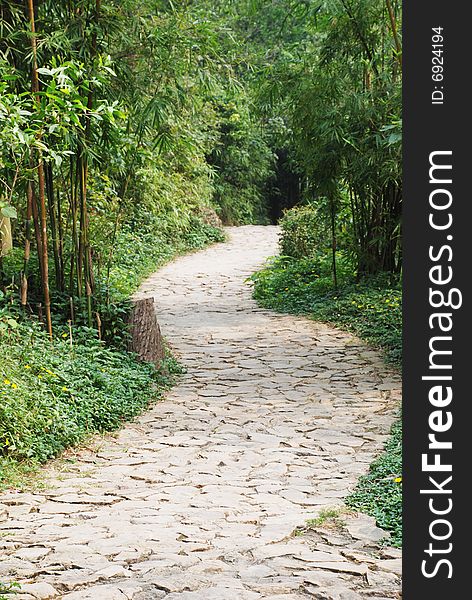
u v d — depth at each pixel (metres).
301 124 12.32
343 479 5.67
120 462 6.18
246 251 20.88
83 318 8.95
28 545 4.32
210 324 12.28
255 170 27.33
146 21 8.71
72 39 8.07
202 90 9.92
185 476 5.81
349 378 8.91
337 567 3.97
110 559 4.10
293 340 10.97
